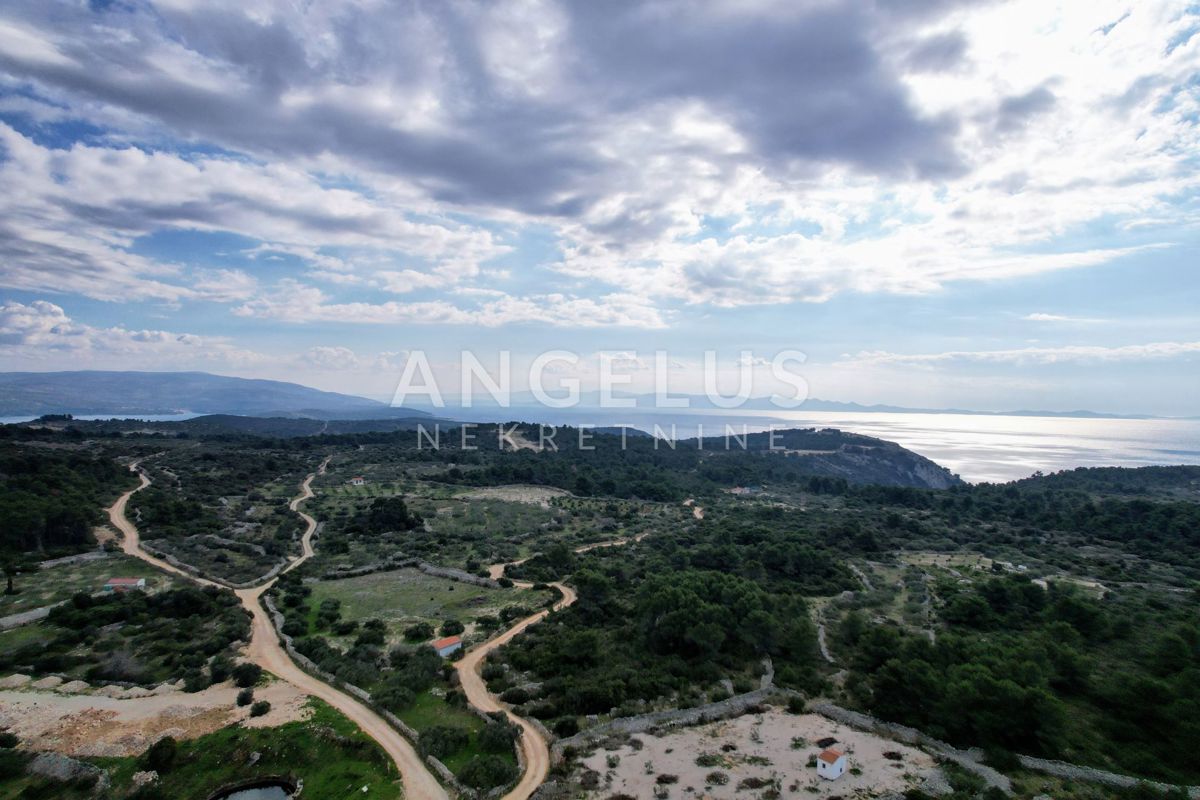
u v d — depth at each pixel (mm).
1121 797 47250
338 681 63094
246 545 111250
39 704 56188
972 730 56062
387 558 112812
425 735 53344
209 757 49844
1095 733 55812
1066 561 113000
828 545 126125
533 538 134000
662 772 50750
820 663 73188
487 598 93125
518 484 192625
